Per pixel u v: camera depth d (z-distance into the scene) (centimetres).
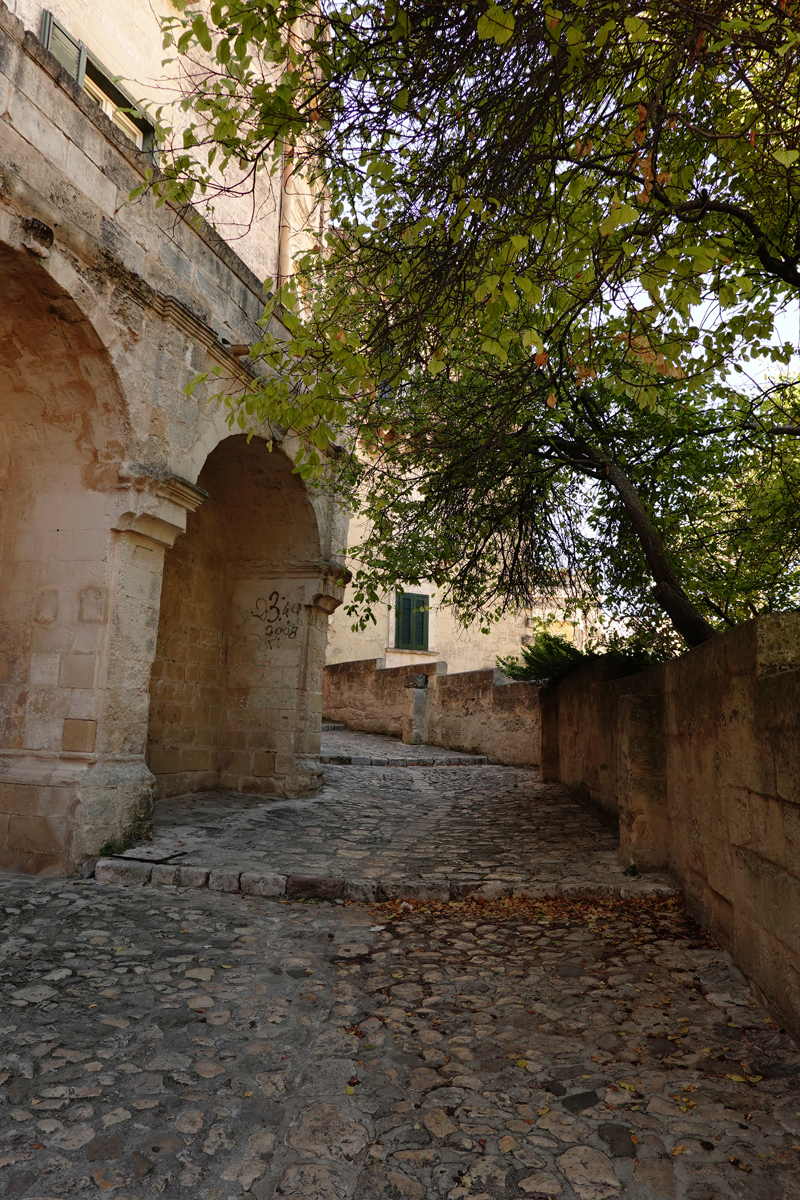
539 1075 298
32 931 453
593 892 539
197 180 384
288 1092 286
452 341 468
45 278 541
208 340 732
